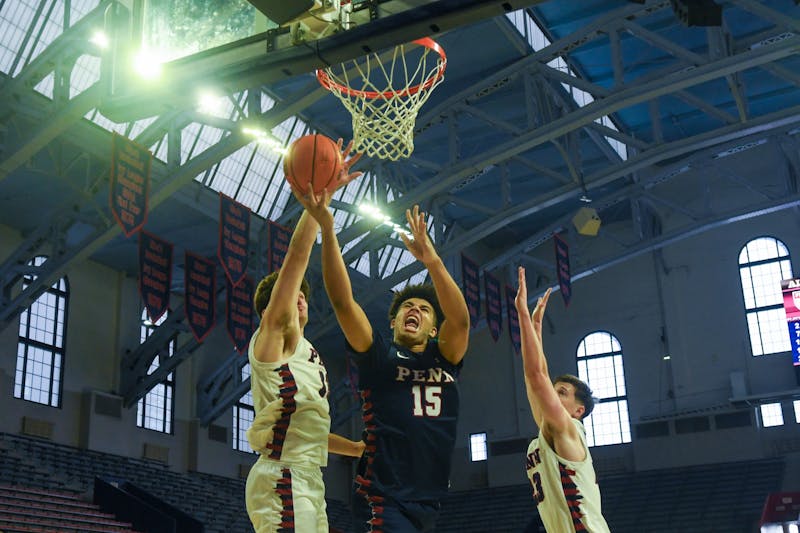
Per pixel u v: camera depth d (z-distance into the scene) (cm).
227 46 739
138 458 3453
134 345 3591
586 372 4275
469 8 643
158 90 755
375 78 2612
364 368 446
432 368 451
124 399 3450
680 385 4053
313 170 436
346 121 3350
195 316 2825
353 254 3419
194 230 3369
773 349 3906
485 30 2850
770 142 3738
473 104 3338
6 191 2973
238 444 3962
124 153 2364
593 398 613
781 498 3550
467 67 3102
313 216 434
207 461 3744
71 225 2873
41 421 3122
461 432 4481
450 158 3072
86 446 3253
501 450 4356
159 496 3303
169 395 3691
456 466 4441
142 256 2667
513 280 3772
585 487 521
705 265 4109
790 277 3931
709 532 3612
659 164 4088
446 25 659
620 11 2761
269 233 2869
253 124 2548
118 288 3597
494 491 4288
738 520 3591
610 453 4138
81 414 3297
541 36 3097
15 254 2859
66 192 3003
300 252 436
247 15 742
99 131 2652
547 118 3033
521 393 4400
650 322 4191
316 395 443
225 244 2670
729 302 4031
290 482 427
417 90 912
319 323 3472
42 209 3103
